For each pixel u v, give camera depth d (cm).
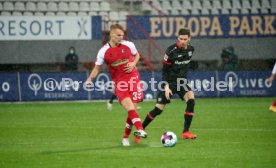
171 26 6159
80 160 2481
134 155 2589
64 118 4334
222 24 6206
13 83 5816
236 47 6350
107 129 3622
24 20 5909
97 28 6003
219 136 3219
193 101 3066
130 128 2870
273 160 2458
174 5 7075
